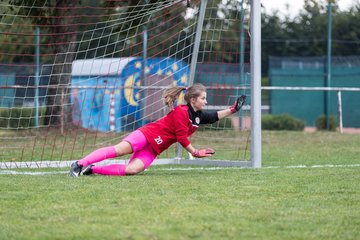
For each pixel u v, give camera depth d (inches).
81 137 1381.6
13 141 1275.8
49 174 772.0
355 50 2277.3
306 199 577.6
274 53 2657.5
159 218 484.1
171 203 546.3
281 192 615.8
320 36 2642.7
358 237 439.5
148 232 439.8
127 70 1568.7
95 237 429.1
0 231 448.5
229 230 449.7
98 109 1711.4
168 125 748.6
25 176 740.0
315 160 1002.1
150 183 667.4
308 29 2650.1
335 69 2166.6
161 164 920.3
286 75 2225.6
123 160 917.2
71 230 448.1
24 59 1920.5
